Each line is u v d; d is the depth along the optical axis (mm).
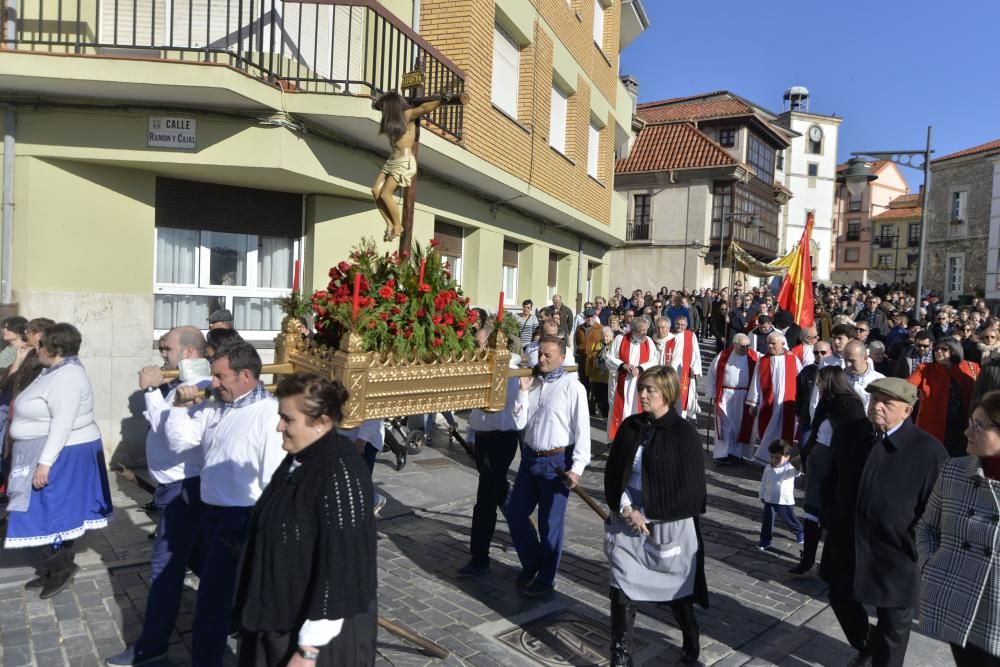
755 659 4344
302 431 2646
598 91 16109
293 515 2570
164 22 7672
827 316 16969
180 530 3936
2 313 6723
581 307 17828
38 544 4496
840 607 4230
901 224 62531
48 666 3848
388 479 7801
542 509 5023
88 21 7383
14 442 4605
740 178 29078
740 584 5516
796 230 51656
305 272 8695
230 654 4090
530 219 13977
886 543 3775
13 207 6914
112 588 4809
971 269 38094
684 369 9750
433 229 10172
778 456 6191
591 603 5004
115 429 7414
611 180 17453
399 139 4465
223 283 8273
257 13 7852
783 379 9180
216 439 3539
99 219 7246
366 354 3500
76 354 4703
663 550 3975
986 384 6133
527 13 11719
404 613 4703
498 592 5109
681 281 29562
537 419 5035
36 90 6699
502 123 10953
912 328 12344
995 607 2945
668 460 3979
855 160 13203
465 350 4035
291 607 2564
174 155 7039
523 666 4098
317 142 7695
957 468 3193
